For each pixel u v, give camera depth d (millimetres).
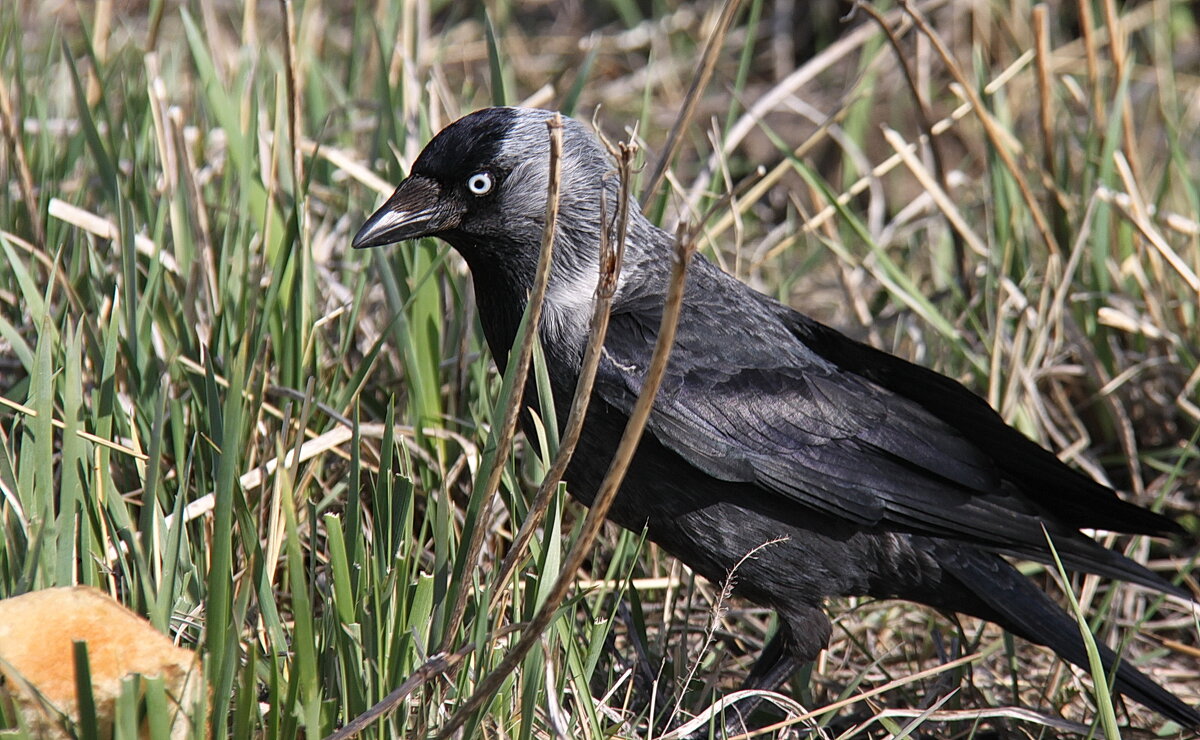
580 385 5078
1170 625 8352
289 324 7820
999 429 7660
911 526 7359
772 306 7914
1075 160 11898
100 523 6160
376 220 7215
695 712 6699
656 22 15406
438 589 5801
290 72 7543
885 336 10320
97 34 11375
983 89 10742
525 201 7254
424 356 7938
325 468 7852
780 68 14961
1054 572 8500
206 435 6996
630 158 4805
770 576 7391
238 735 5074
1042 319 9109
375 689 5344
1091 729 6309
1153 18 14227
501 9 15500
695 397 7129
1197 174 12469
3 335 6949
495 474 5359
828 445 7285
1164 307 9672
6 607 5098
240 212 8266
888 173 13211
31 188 8656
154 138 9617
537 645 5441
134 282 7262
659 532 7398
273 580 6812
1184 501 9070
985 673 7945
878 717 6379
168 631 5574
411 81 10094
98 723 4984
